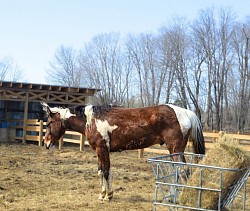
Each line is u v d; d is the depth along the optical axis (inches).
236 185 240.7
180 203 236.2
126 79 1764.3
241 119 1448.1
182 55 1583.4
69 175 425.4
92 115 311.4
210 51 1545.3
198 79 1581.0
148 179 414.9
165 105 302.5
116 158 608.4
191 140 302.5
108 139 306.5
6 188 341.1
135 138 301.6
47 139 333.4
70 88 852.6
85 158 597.6
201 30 1557.6
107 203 297.0
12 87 822.5
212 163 230.7
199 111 1514.5
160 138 301.3
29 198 306.5
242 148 234.5
